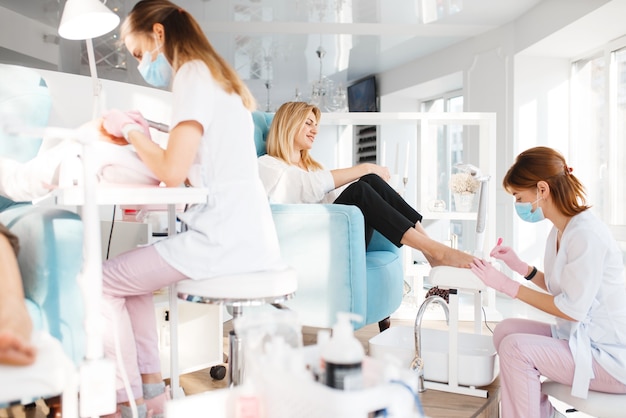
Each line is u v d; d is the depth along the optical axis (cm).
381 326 264
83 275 109
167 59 148
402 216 209
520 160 168
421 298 338
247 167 146
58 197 127
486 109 500
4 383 87
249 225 142
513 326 185
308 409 90
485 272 166
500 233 469
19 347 91
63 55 514
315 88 606
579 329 154
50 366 92
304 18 480
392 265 240
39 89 175
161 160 135
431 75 589
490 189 321
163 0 147
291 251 199
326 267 196
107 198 122
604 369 149
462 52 536
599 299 153
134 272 138
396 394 90
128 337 141
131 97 236
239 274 139
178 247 139
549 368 154
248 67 663
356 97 725
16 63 485
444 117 324
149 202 127
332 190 240
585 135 445
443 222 588
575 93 457
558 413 180
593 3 350
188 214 143
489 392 194
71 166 137
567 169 164
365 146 716
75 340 127
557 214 162
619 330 151
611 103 405
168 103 251
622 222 392
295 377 92
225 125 144
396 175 315
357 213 196
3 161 149
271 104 908
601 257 149
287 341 108
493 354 195
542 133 461
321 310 197
